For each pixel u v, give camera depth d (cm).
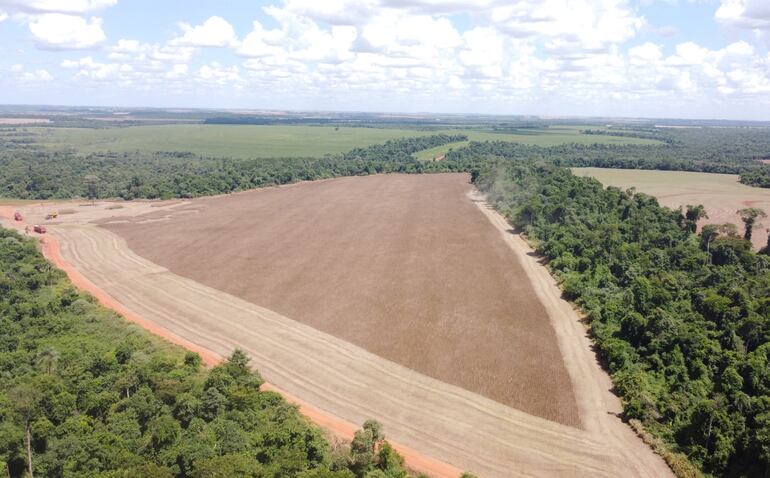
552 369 8700
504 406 7744
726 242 13450
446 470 6444
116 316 10562
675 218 16300
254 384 7781
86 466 6081
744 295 9850
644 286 10269
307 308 11175
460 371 8681
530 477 6344
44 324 9750
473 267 13438
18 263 12788
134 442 6400
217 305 11394
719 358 8356
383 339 9781
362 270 13325
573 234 14675
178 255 14688
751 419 6756
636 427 7169
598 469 6481
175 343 9625
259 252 14875
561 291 11844
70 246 15588
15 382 7400
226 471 5606
